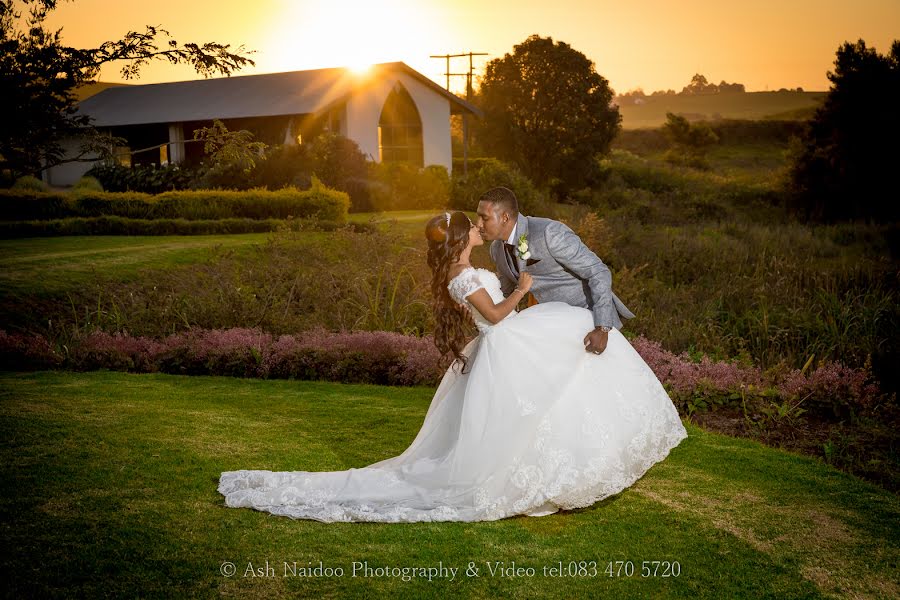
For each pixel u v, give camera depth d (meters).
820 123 31.27
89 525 3.57
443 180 25.25
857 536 3.69
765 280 12.11
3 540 3.39
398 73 29.28
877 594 3.14
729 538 3.64
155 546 3.39
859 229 22.33
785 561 3.41
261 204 17.94
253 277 10.48
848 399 6.17
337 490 4.00
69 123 5.68
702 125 55.31
